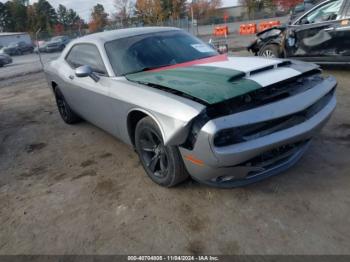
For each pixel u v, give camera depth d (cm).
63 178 351
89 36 420
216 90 236
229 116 225
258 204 262
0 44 4562
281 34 749
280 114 235
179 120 234
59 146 449
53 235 258
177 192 292
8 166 404
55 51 3073
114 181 329
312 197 262
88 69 337
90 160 388
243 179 254
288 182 286
